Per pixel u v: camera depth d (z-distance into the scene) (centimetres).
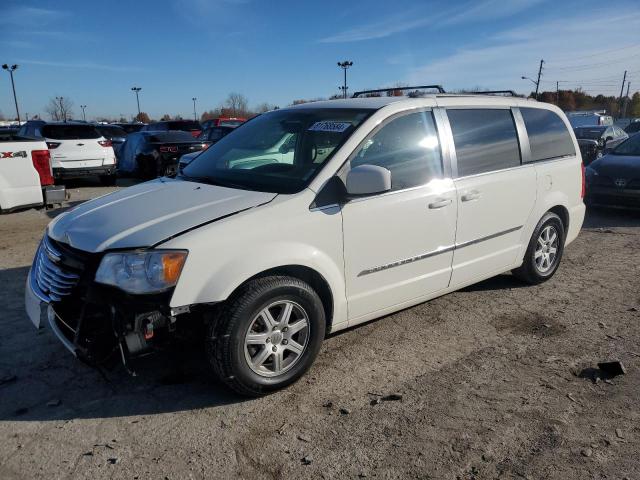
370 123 364
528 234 491
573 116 2548
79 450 278
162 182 404
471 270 439
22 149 787
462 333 419
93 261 298
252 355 317
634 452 276
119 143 1670
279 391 333
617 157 899
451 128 415
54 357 376
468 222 422
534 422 301
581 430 294
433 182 395
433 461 270
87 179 1538
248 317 304
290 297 321
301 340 337
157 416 308
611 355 382
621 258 627
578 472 261
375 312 378
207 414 310
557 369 362
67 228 331
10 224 807
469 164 425
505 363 371
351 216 344
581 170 551
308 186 334
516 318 448
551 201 505
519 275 518
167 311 286
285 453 276
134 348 287
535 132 497
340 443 284
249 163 395
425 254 395
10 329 420
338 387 339
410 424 300
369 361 373
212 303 293
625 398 326
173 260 284
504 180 449
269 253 308
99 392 332
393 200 366
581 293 507
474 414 309
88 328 303
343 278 349
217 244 294
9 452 276
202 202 330
